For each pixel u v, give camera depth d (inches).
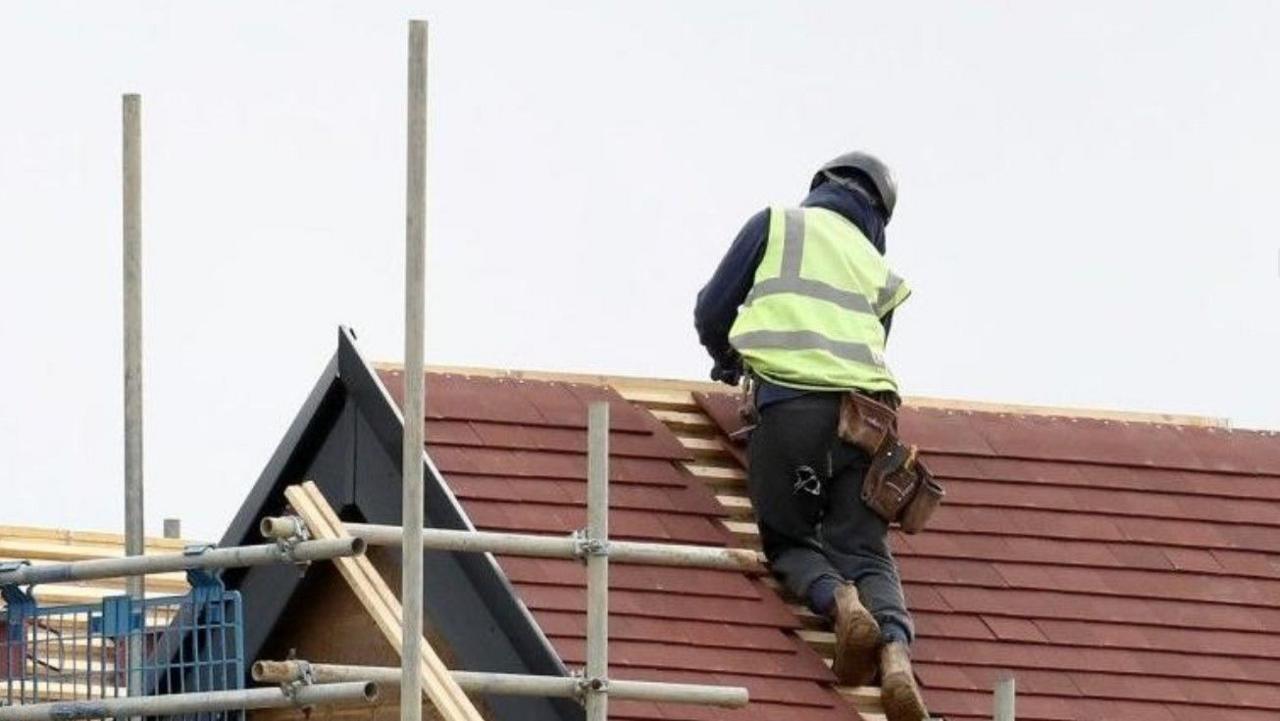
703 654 1505.9
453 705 1393.9
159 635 1546.5
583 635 1476.4
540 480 1558.8
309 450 1557.6
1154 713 1567.4
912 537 1641.2
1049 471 1705.2
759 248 1573.6
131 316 1520.7
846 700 1525.6
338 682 1384.1
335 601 1558.8
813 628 1558.8
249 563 1406.3
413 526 1314.0
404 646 1307.8
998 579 1626.5
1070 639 1599.4
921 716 1488.7
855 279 1567.4
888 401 1550.2
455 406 1588.3
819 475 1534.2
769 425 1539.1
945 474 1683.1
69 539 1894.7
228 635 1526.8
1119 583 1641.2
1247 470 1736.0
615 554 1407.5
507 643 1456.7
